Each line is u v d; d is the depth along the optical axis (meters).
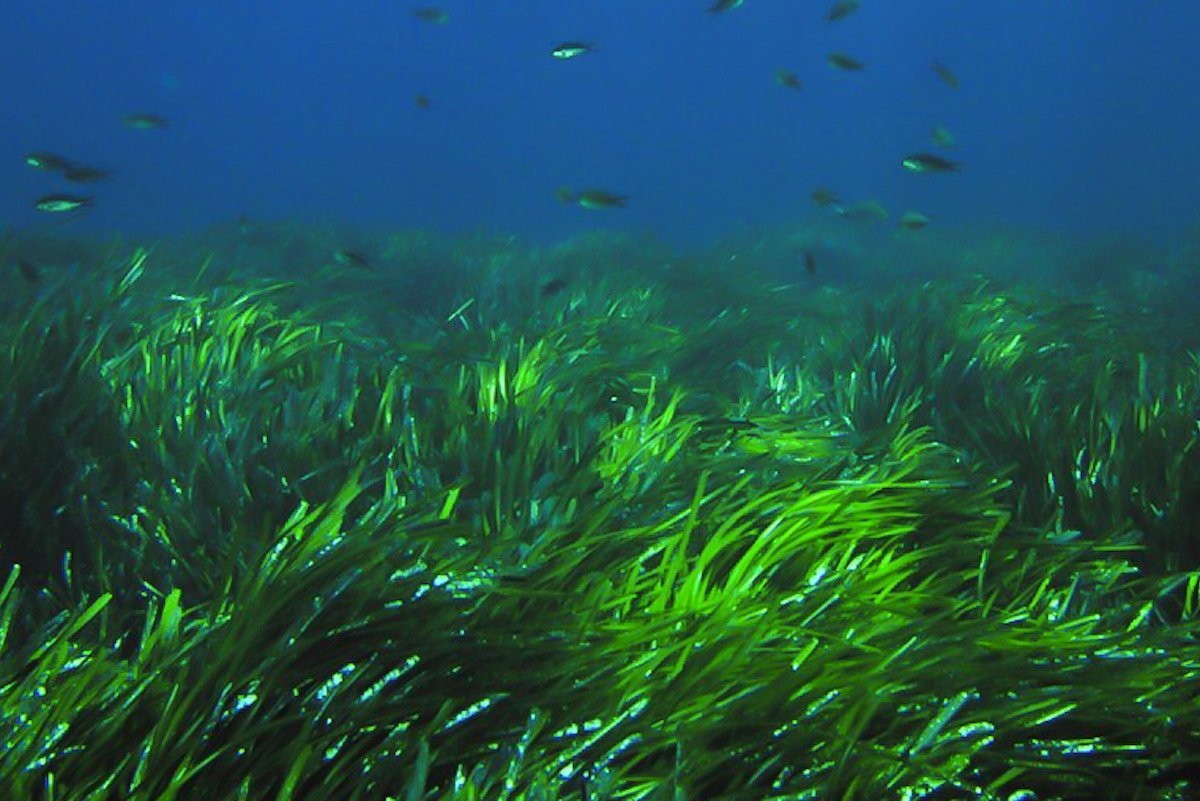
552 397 5.14
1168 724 2.84
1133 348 8.54
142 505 4.30
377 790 2.50
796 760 2.60
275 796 2.54
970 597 3.88
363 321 8.77
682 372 7.68
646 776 2.59
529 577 3.13
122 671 2.82
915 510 4.07
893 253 18.09
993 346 7.54
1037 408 5.77
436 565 3.27
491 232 15.56
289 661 2.72
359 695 2.75
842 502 3.64
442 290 11.80
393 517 3.49
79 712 2.61
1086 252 17.38
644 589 3.37
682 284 11.48
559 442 4.82
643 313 9.23
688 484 4.25
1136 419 5.20
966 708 2.77
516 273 11.72
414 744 2.57
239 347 5.62
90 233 14.73
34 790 2.47
